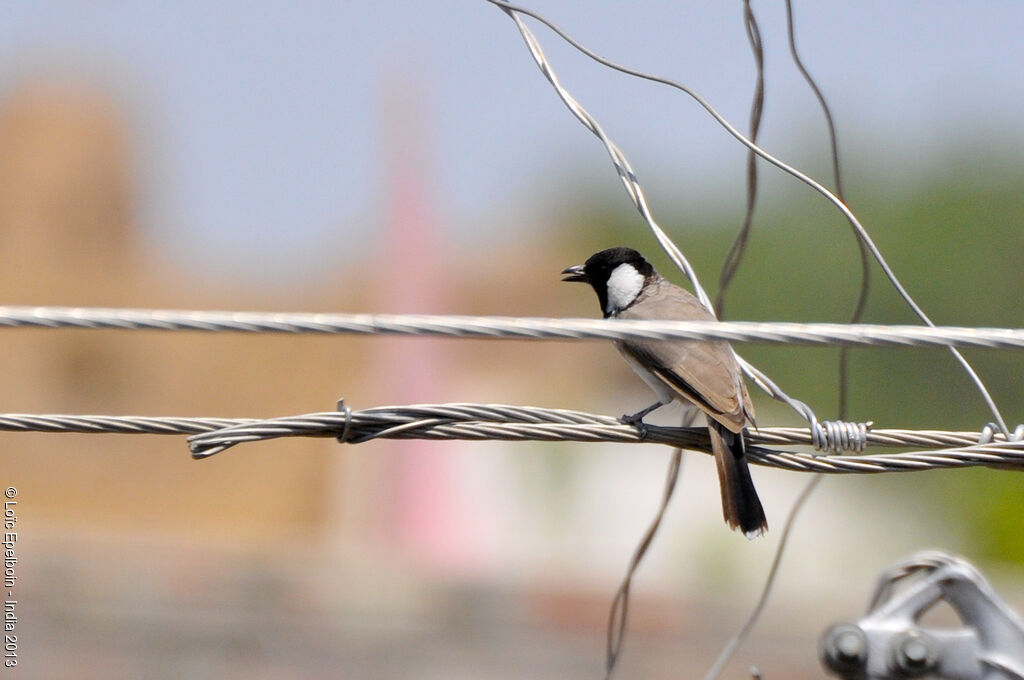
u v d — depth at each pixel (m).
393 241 21.47
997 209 26.34
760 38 6.31
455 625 13.63
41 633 13.44
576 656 13.38
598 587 13.79
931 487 20.05
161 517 19.44
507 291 22.33
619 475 19.00
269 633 13.55
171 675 13.34
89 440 20.05
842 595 13.77
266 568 14.05
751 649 13.28
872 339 4.52
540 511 18.69
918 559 5.07
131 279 21.33
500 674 13.04
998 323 25.78
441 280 21.77
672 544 18.16
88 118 21.67
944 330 4.51
